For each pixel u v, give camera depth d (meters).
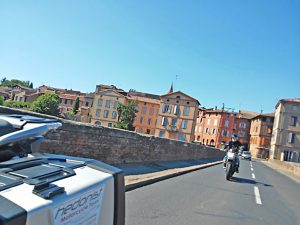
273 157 71.25
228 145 13.62
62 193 2.03
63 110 109.38
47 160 2.61
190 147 23.27
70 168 2.47
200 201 7.97
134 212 6.00
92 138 9.20
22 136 2.53
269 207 8.52
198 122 106.81
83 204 2.22
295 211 8.53
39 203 1.82
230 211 7.32
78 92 124.25
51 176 2.21
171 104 85.06
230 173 13.25
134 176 9.55
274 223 6.79
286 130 70.88
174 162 17.78
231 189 10.85
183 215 6.34
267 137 89.19
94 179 2.44
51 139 7.60
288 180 20.03
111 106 92.00
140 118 93.81
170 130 84.44
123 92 100.06
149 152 14.18
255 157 87.44
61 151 7.98
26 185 1.96
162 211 6.39
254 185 13.05
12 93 116.88
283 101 71.69
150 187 8.91
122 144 11.18
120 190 2.73
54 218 1.91
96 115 92.31
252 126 96.69
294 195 12.03
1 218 1.56
